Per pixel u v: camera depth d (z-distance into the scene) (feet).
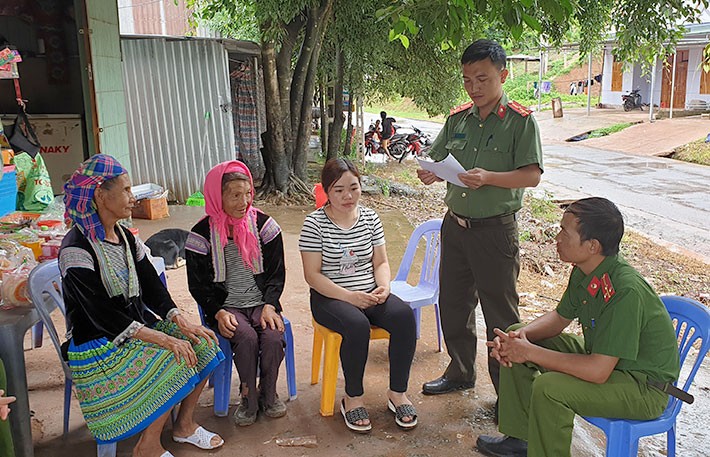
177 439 10.23
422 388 12.09
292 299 17.07
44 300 10.12
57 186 24.97
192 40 30.17
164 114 30.55
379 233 11.81
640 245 25.31
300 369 12.95
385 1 22.71
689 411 12.06
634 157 52.24
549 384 8.25
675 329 9.13
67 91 26.32
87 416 9.19
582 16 30.30
